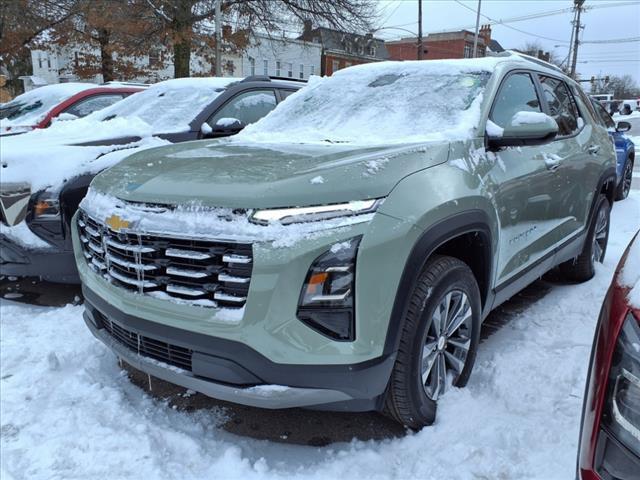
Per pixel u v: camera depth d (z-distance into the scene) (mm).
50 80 36438
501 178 2957
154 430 2670
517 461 2381
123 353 2623
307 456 2508
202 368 2268
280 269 2092
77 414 2793
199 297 2270
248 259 2125
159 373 2455
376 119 3352
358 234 2166
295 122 3730
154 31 19422
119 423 2736
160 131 5141
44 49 21625
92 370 3258
